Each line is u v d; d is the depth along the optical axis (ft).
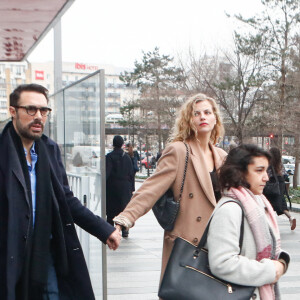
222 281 7.52
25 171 8.64
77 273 9.11
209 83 81.00
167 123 117.91
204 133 11.41
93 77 13.50
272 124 69.26
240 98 78.18
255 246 7.53
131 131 145.69
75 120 16.52
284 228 34.76
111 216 29.99
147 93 124.57
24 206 8.41
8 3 15.92
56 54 20.79
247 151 7.95
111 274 21.04
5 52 26.04
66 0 15.56
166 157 11.03
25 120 8.71
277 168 29.96
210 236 7.58
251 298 7.47
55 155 9.45
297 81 63.87
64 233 9.10
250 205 7.56
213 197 10.68
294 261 23.85
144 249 26.71
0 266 8.11
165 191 10.85
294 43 68.33
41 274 8.47
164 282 7.77
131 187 30.58
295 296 18.04
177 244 8.07
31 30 20.75
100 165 12.73
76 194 15.87
